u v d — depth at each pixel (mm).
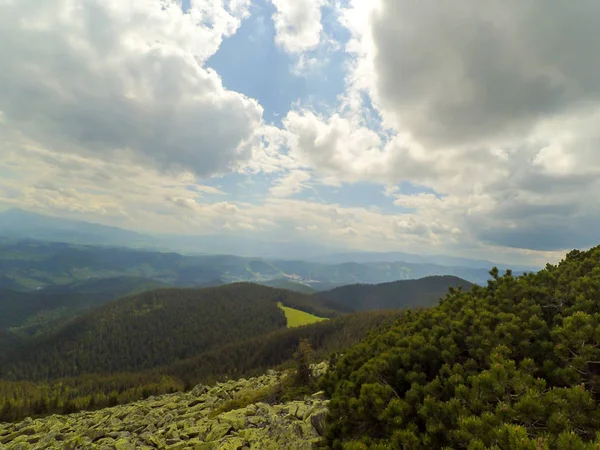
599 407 7430
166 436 20922
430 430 8797
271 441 15898
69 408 81875
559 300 13562
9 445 27875
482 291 17250
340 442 11516
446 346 12469
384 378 12758
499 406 8094
